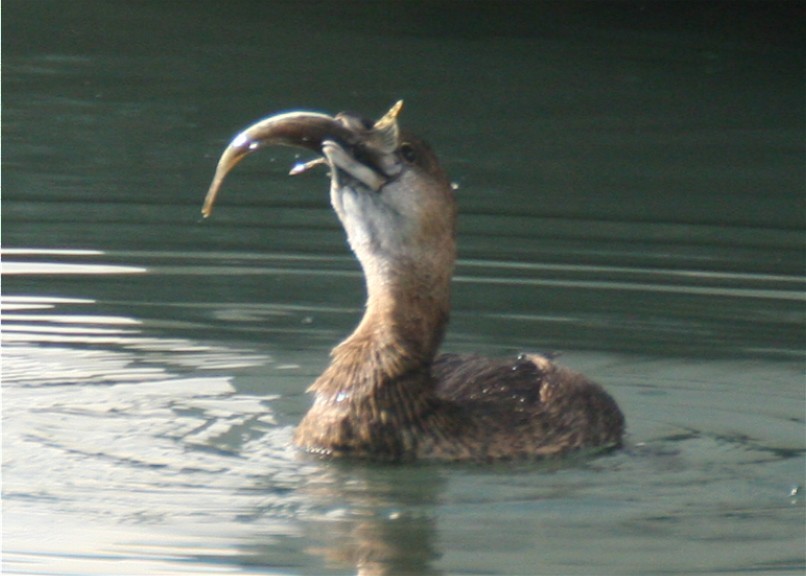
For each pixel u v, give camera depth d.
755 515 9.62
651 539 9.23
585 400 10.90
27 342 12.93
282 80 23.91
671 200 18.19
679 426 11.39
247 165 19.36
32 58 24.88
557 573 8.71
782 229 16.97
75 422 11.12
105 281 14.64
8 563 8.77
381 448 10.27
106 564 8.77
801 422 11.49
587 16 29.44
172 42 26.38
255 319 13.72
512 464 10.34
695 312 14.12
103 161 19.25
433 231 10.29
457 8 29.70
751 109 23.11
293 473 10.19
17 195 17.59
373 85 23.78
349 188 10.22
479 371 10.84
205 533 9.22
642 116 22.56
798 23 29.20
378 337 10.33
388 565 8.80
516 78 24.67
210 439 10.83
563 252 15.95
